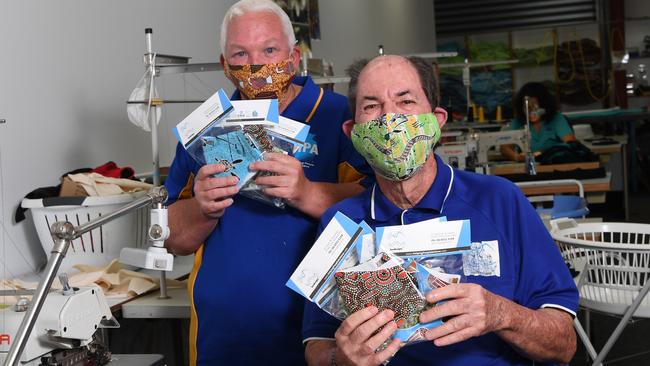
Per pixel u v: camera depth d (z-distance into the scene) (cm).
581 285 297
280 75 190
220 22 475
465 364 164
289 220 196
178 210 202
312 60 356
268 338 198
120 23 353
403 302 139
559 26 1081
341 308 148
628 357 360
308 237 195
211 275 201
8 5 279
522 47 1097
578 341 394
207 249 204
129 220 271
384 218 169
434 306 141
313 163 201
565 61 1082
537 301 163
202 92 443
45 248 268
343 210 174
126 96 357
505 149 567
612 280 289
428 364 165
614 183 788
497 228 164
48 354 163
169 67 257
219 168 179
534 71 1095
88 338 165
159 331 262
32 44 291
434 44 1142
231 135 177
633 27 1065
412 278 142
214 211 186
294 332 197
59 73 306
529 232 164
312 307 173
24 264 281
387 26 895
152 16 385
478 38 1113
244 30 188
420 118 159
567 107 1088
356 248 152
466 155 452
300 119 200
